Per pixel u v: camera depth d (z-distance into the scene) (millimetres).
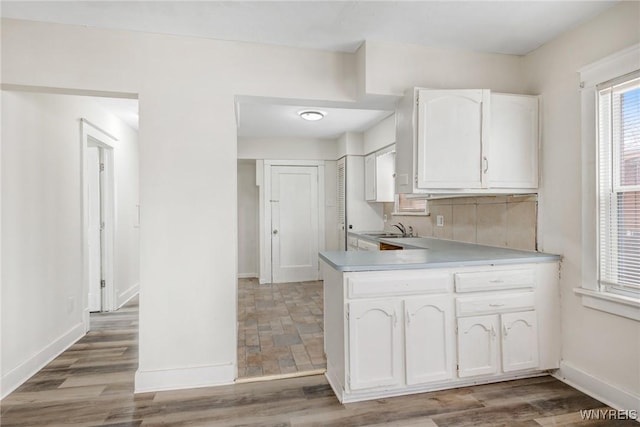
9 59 2084
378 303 2074
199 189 2328
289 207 5566
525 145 2508
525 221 2631
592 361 2170
